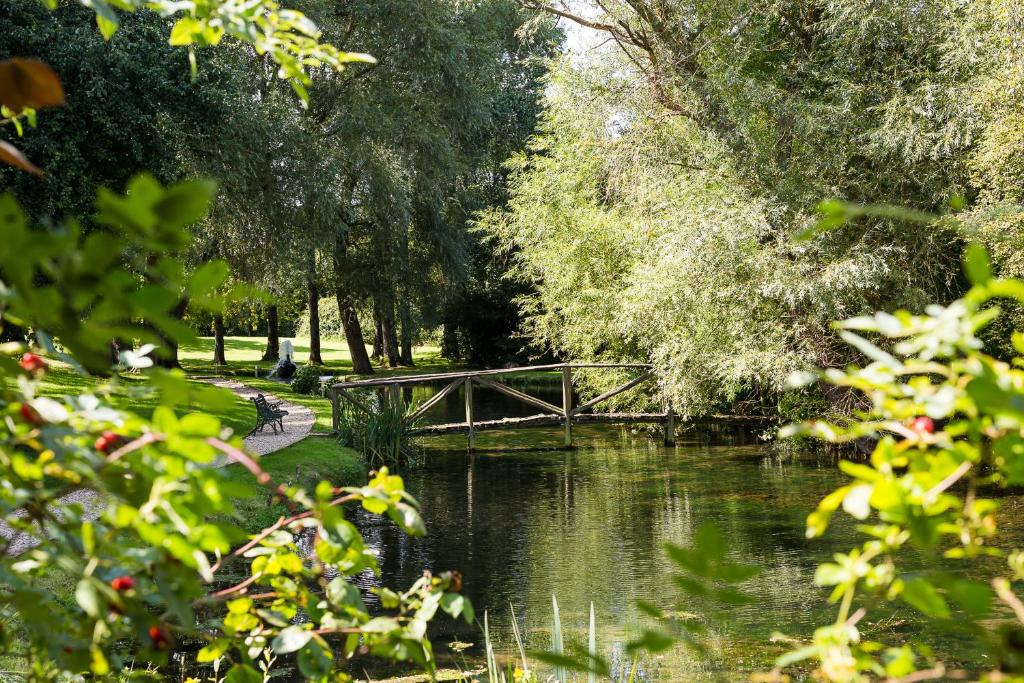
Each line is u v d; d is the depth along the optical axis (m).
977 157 11.35
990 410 0.77
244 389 24.67
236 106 16.11
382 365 35.75
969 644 5.72
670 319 13.57
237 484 1.10
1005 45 11.15
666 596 7.50
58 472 1.13
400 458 15.45
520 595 7.77
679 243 12.74
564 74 15.11
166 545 1.08
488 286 33.97
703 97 13.71
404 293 27.41
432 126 23.27
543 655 0.90
